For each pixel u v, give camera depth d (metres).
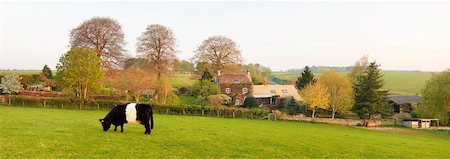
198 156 20.88
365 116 74.12
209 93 84.50
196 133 30.36
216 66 94.81
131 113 27.19
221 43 94.44
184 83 106.31
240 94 91.00
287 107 83.94
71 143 22.00
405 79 172.00
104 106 58.78
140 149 21.55
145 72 75.88
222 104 79.56
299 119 61.72
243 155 22.05
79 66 58.19
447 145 41.00
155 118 47.81
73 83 57.50
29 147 20.20
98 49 80.38
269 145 26.58
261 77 118.50
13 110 46.97
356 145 31.58
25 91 71.44
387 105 74.06
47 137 23.61
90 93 63.62
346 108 69.69
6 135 23.36
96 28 79.62
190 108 59.88
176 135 27.97
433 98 71.50
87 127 30.03
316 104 68.19
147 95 81.75
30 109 51.06
